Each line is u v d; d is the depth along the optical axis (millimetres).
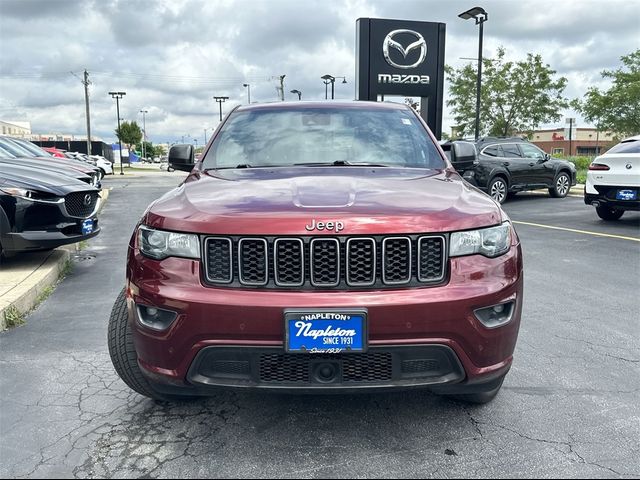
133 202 15648
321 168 3369
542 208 13289
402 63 22266
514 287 2580
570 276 6211
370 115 3951
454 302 2385
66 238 6199
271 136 3732
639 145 9680
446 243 2475
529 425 2875
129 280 2645
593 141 90438
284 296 2363
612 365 3670
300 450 2648
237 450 2654
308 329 2326
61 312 4961
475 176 13898
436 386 2449
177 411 3053
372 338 2352
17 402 3158
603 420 2928
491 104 30047
